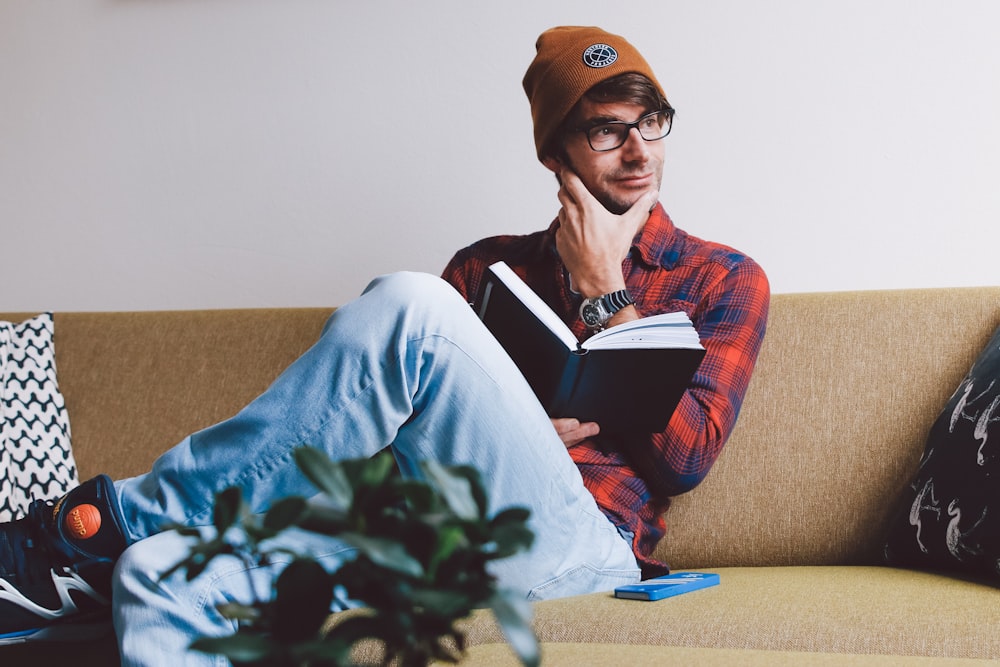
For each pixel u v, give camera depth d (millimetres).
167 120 2068
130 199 2086
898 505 1414
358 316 1095
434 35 1959
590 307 1445
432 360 1103
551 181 1919
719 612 1035
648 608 1070
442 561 408
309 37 2010
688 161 1873
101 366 1716
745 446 1490
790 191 1840
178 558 1006
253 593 1057
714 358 1430
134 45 2080
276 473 1093
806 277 1836
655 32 1878
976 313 1477
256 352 1677
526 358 1272
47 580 1128
